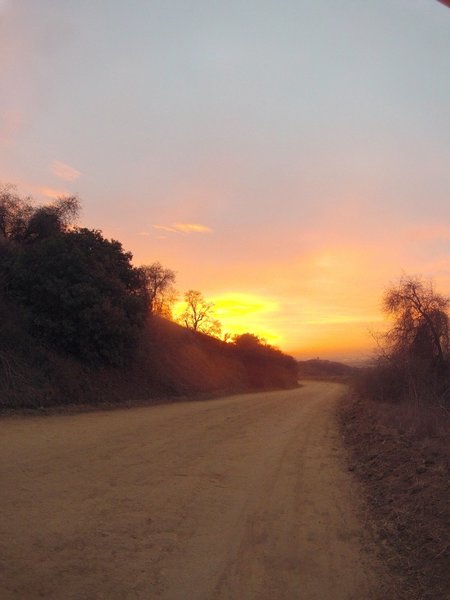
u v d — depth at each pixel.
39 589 4.50
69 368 21.64
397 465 10.20
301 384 93.81
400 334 27.41
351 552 6.00
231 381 50.12
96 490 7.83
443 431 12.39
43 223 28.72
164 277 52.38
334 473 10.70
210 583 4.95
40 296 22.44
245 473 10.00
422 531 6.26
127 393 25.19
